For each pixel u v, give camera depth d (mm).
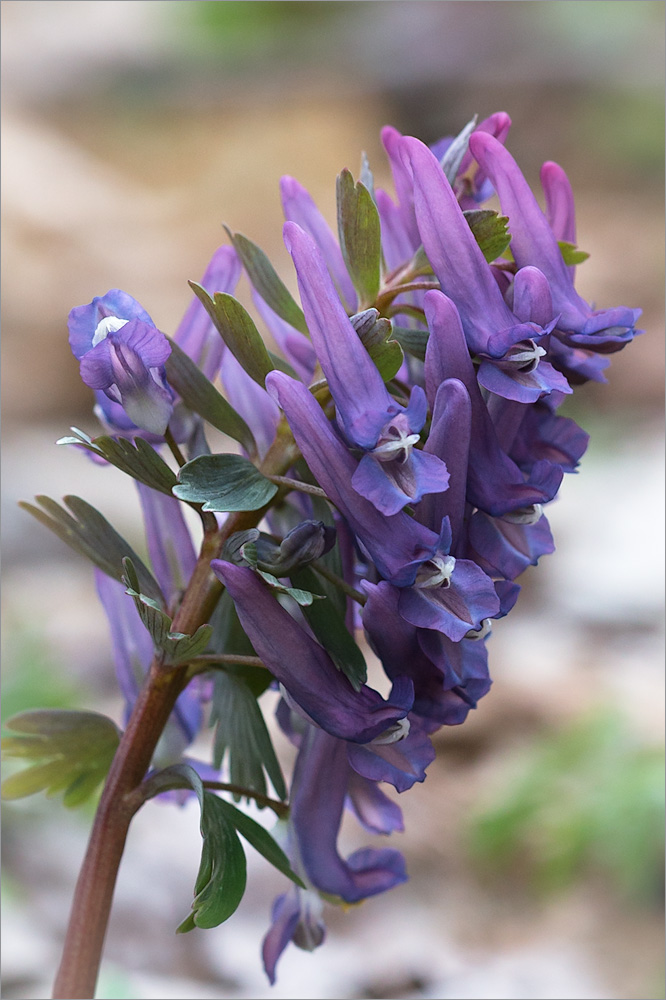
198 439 248
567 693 603
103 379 233
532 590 764
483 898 474
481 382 231
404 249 247
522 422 238
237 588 230
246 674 248
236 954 410
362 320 231
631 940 441
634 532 798
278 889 449
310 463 229
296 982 399
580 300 237
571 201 246
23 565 785
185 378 239
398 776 233
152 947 406
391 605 228
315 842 245
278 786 248
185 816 489
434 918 458
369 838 511
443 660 230
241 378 248
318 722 231
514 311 233
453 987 407
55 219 1266
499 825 500
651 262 1357
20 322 1104
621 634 687
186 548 253
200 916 230
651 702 575
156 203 1451
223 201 1495
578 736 534
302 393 229
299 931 250
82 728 258
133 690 256
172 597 252
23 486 856
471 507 235
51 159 1409
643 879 467
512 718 592
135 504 827
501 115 243
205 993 372
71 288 1179
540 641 679
